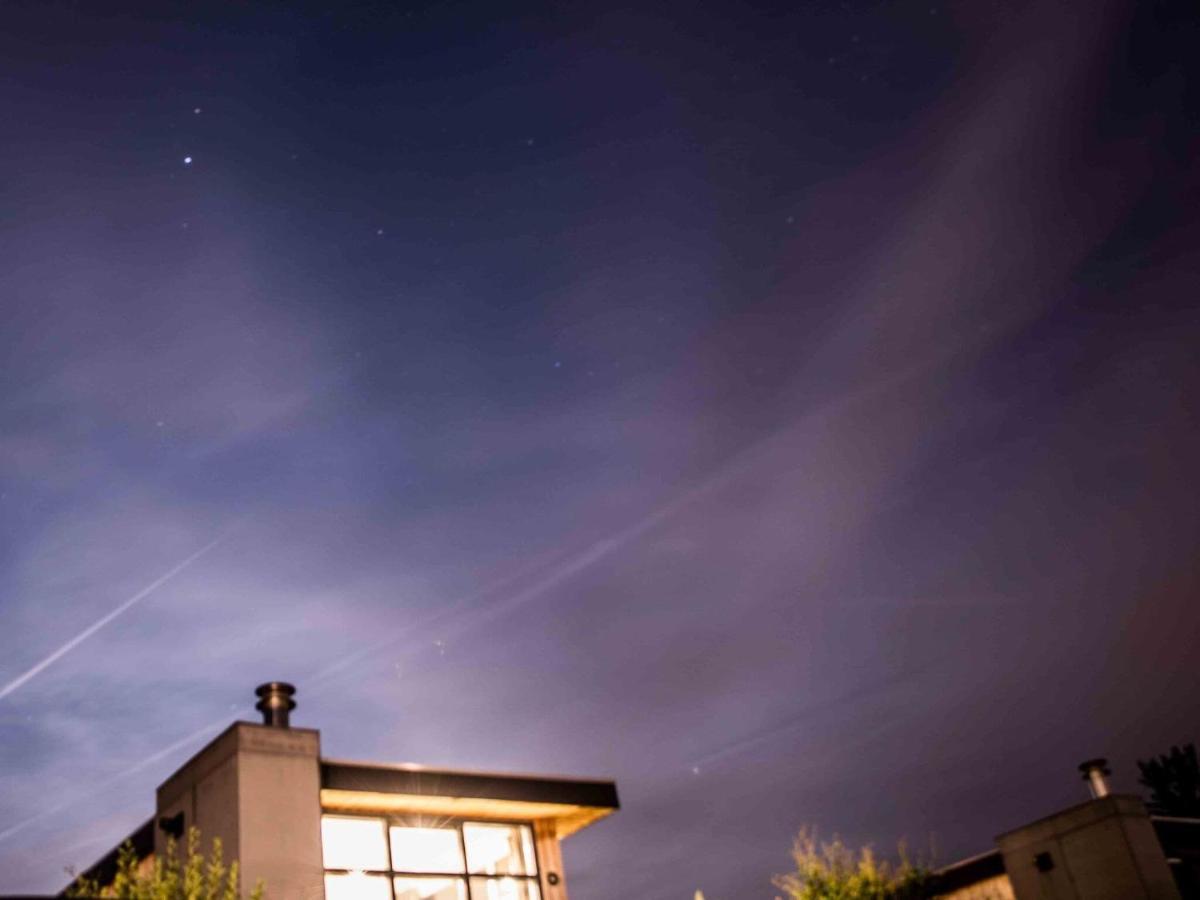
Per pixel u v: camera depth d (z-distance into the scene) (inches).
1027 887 530.3
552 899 410.9
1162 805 1010.7
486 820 413.1
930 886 542.3
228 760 333.1
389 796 372.2
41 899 295.0
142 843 362.0
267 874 314.7
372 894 373.1
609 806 427.2
